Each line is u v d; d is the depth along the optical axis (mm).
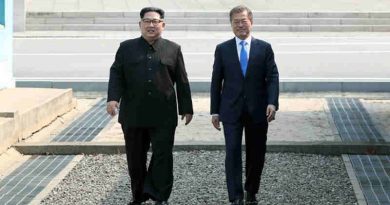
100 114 14688
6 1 14805
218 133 12852
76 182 10078
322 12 30000
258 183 9023
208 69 20000
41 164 11016
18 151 11562
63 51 23594
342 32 29500
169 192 8938
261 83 8828
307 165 10906
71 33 28312
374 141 12188
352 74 19125
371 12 30141
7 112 11695
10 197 9328
